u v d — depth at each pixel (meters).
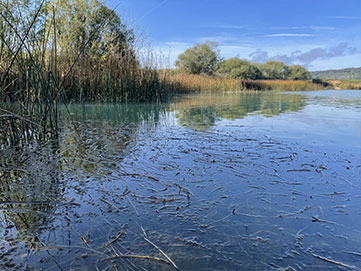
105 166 1.77
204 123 3.48
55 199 1.30
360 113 4.43
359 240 1.02
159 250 0.95
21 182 1.49
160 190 1.42
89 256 0.92
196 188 1.45
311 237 1.04
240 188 1.45
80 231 1.06
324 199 1.33
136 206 1.25
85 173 1.64
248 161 1.87
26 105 2.40
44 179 1.54
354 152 2.09
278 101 7.59
